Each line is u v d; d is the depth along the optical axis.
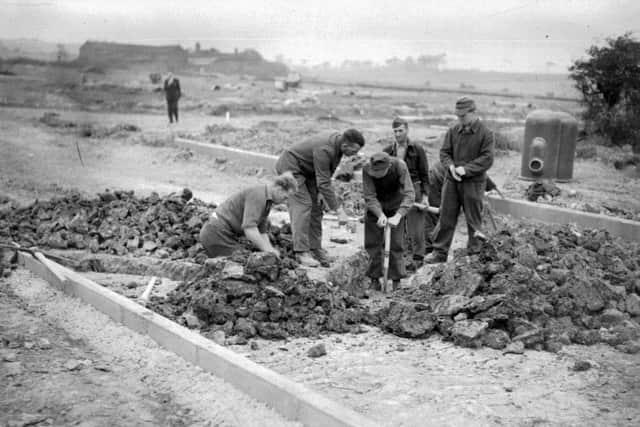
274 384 4.71
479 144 7.97
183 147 18.41
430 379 5.15
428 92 46.94
